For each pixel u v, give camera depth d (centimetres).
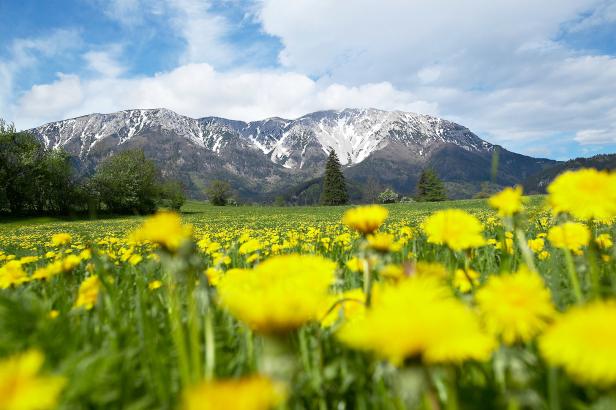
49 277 343
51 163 6419
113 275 353
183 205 10806
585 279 240
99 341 197
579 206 144
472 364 145
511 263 371
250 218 4791
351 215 215
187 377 139
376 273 282
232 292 117
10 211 6291
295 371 100
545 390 123
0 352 158
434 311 78
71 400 128
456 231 183
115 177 7925
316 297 104
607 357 69
